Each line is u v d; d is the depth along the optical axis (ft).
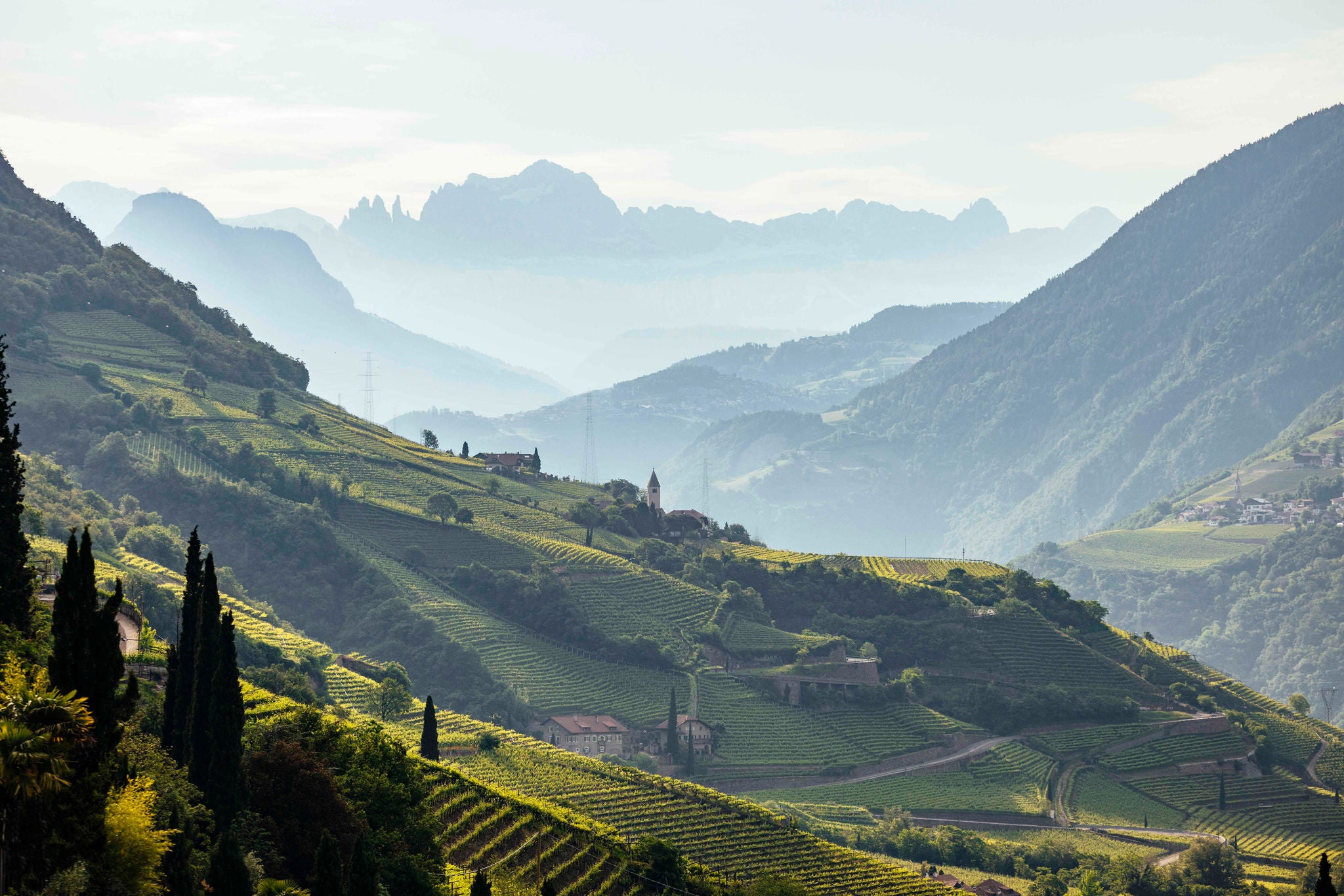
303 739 365.20
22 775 214.07
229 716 306.55
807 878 609.42
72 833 228.84
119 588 263.49
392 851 344.69
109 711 255.70
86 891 225.56
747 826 653.30
